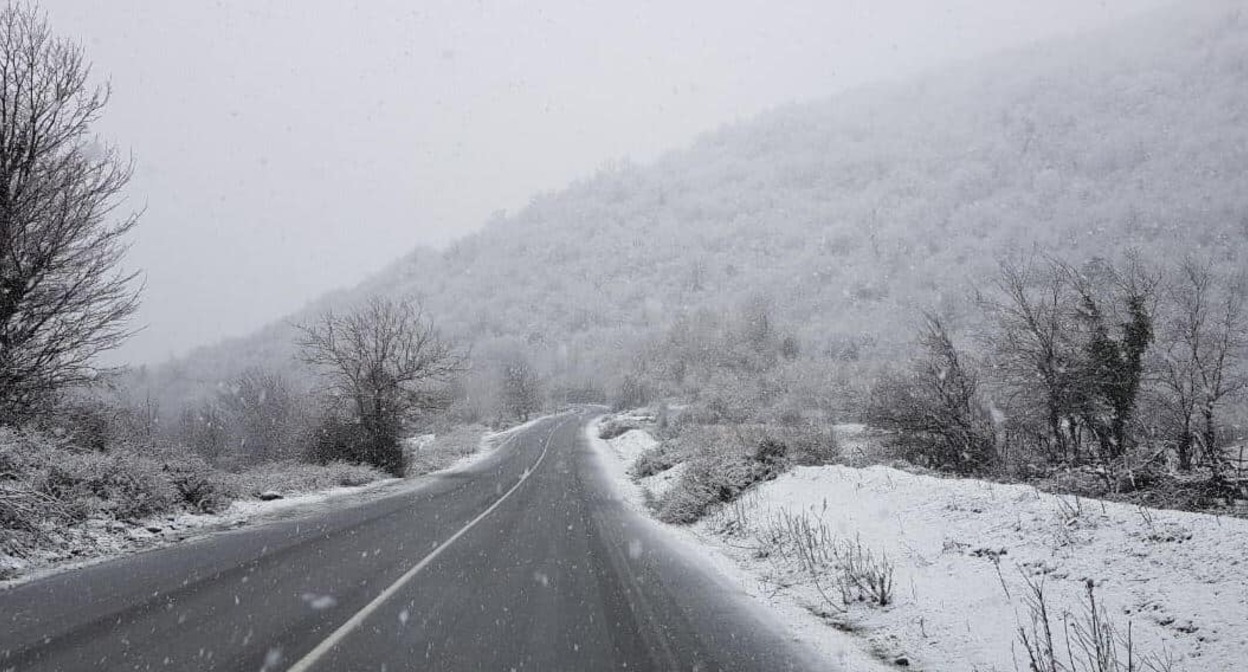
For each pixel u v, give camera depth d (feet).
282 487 61.11
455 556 31.24
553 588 25.02
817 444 59.00
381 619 20.20
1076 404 54.39
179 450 56.85
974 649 17.93
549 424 209.05
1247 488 37.88
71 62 40.98
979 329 65.21
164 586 24.44
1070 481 44.24
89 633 18.39
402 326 94.99
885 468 41.93
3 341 39.37
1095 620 16.08
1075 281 56.08
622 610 22.15
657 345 274.36
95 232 42.70
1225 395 50.42
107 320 43.34
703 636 19.61
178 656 16.49
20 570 26.96
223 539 36.17
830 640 19.76
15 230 38.34
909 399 63.36
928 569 24.26
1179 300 52.13
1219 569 17.80
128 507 39.04
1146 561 19.61
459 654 17.15
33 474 34.68
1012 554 23.13
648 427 155.12
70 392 49.47
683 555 33.09
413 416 97.30
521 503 54.24
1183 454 48.16
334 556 30.94
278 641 17.84
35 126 39.47
